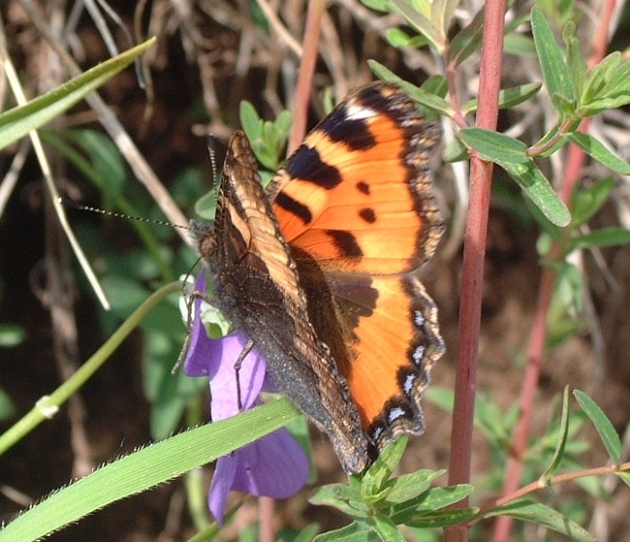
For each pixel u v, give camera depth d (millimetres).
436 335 171
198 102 256
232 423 168
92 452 271
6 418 252
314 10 200
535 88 177
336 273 175
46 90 241
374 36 249
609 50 249
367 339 174
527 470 252
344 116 169
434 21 181
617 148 246
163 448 166
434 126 167
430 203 169
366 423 173
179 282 194
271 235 169
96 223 257
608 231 216
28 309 265
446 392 226
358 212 172
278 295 175
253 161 163
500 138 168
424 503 172
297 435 198
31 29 240
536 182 169
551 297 225
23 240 262
